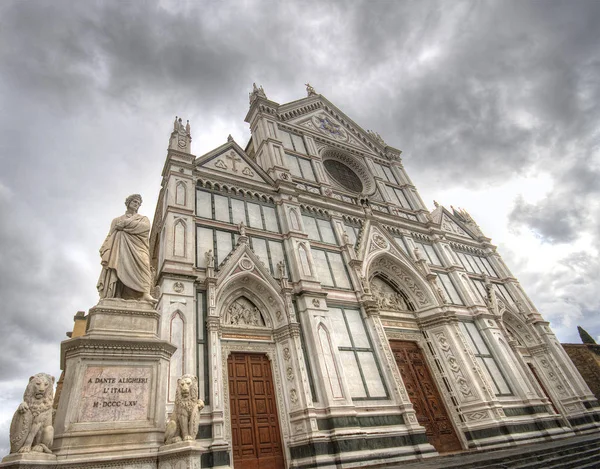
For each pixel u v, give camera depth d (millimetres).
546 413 25016
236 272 19469
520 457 14664
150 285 11453
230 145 26609
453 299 29328
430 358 24953
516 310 33562
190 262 18250
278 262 22000
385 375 20438
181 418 9109
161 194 24172
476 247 37594
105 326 9891
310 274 21938
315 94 39125
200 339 16484
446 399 23344
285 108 34094
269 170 27594
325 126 36375
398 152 40094
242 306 19609
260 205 24406
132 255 11438
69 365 9078
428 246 32500
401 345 24703
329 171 33188
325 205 27734
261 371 17969
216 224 21297
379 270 27984
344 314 21969
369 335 21922
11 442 7395
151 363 9828
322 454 15445
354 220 28656
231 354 17641
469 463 13812
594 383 35625
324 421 16703
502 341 27891
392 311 26141
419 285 27766
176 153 22688
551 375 30875
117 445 8328
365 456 16094
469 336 27047
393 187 36281
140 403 9164
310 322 19594
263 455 15656
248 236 22062
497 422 21734
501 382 25438
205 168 23781
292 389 17484
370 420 18094
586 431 26047
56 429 8156
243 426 15953
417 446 18031
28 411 7582
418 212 34906
